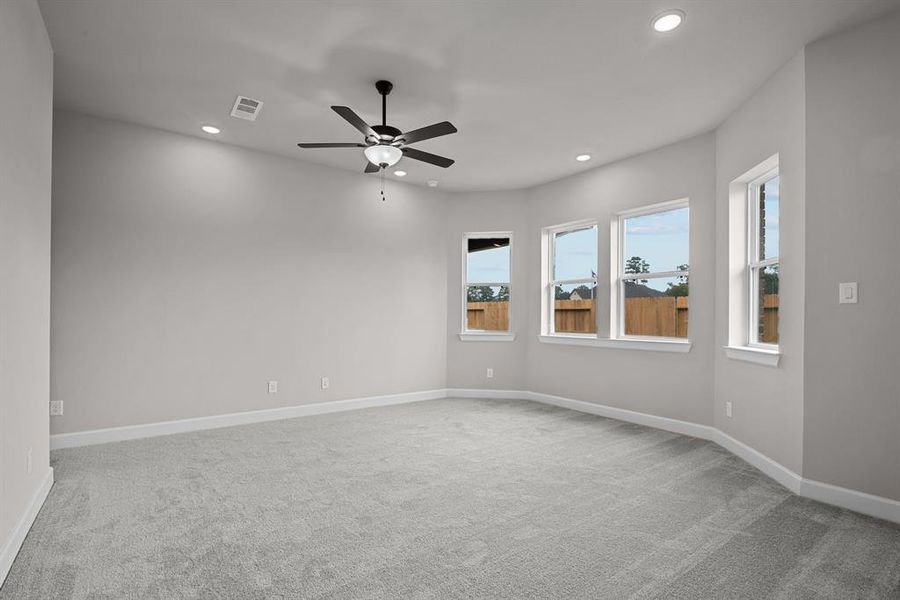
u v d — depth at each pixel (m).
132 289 4.01
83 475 3.11
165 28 2.71
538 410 5.28
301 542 2.25
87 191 3.83
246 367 4.59
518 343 6.01
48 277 2.78
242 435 4.14
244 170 4.61
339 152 4.73
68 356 3.73
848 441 2.67
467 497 2.80
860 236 2.63
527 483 3.04
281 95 3.53
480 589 1.88
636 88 3.39
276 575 1.97
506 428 4.45
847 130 2.69
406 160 4.96
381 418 4.85
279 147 4.59
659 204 4.56
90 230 3.83
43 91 2.63
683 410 4.31
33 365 2.46
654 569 2.04
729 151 3.83
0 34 1.91
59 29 2.70
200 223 4.35
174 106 3.71
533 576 1.98
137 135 4.05
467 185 5.90
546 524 2.46
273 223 4.78
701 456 3.62
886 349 2.55
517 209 6.02
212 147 4.43
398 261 5.72
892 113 2.54
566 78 3.26
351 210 5.35
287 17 2.61
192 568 2.02
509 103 3.63
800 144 2.89
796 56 2.94
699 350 4.20
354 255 5.36
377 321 5.53
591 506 2.69
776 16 2.57
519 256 6.01
